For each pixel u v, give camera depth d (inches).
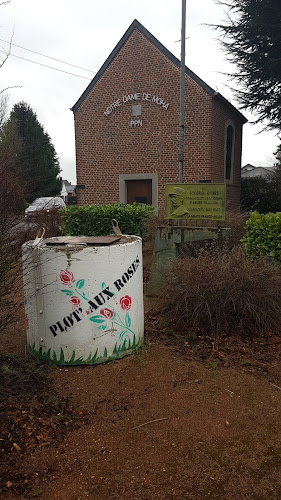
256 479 91.7
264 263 191.0
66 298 139.5
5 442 102.1
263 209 715.4
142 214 363.9
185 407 119.8
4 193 116.3
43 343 145.4
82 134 612.4
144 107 563.8
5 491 87.2
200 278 178.9
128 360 149.6
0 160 125.8
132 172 583.5
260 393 127.6
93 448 102.0
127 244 146.5
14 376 131.8
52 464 96.0
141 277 160.2
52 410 117.3
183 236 239.1
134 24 551.8
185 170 546.0
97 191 611.8
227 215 318.0
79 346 142.6
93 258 138.2
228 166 637.9
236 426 111.0
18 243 126.0
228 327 176.7
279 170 684.7
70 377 137.0
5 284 124.6
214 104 534.3
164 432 108.3
